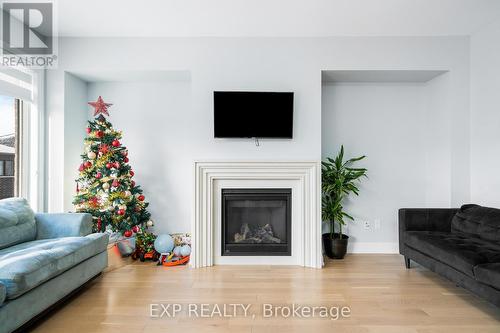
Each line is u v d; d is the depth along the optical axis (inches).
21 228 102.0
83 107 150.5
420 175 152.8
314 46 133.8
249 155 133.2
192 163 131.3
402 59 134.4
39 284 78.5
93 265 105.8
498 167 122.6
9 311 68.3
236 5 110.2
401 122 152.7
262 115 129.6
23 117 130.4
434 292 101.7
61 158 136.2
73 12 115.2
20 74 125.4
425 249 109.7
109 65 135.0
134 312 87.4
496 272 78.0
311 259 129.7
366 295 99.2
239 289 104.1
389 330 78.0
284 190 134.0
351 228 152.3
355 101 152.6
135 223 138.2
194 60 134.3
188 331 77.5
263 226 141.7
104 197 136.1
